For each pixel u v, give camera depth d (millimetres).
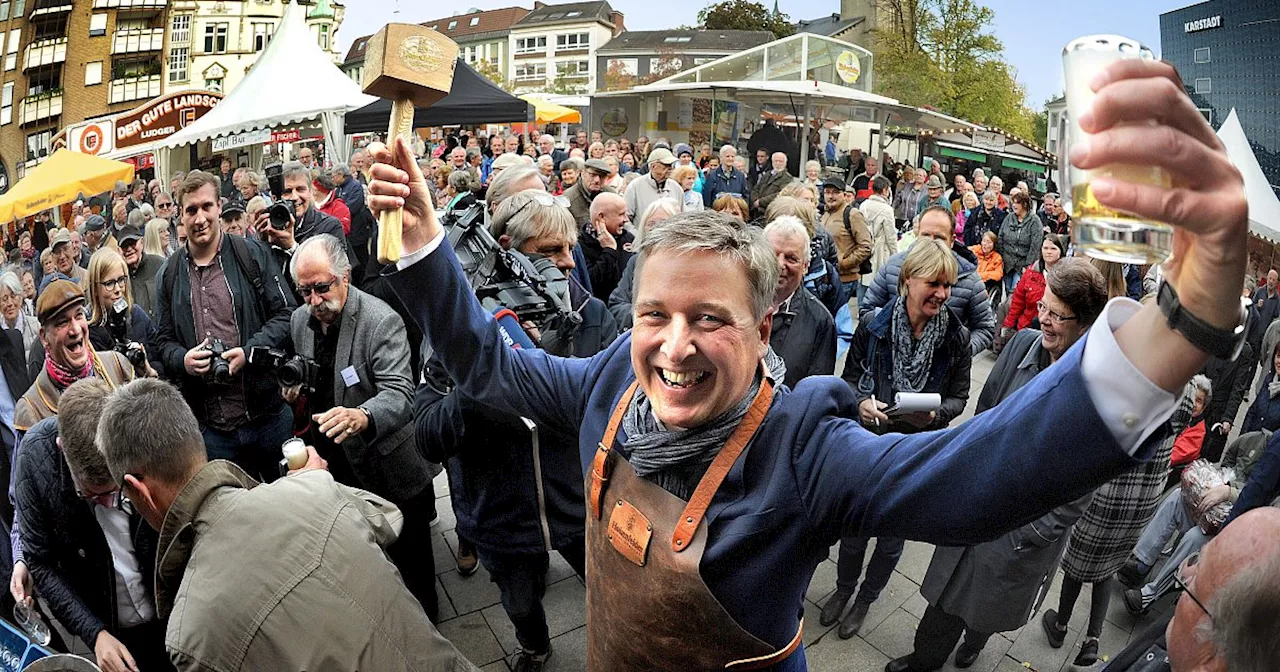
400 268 1436
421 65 1346
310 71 11375
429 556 3418
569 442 2828
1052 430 854
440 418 2684
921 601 3738
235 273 3777
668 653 1205
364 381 3117
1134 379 792
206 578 1653
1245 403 6973
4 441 3369
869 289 4375
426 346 2949
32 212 13375
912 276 3213
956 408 3363
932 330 3273
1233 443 3793
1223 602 1195
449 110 8344
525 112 8578
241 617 1604
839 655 3348
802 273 3150
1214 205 658
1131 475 2955
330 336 3189
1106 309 851
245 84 11414
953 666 3254
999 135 22453
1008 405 940
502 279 2648
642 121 20078
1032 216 8633
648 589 1199
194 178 3658
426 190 1422
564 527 2881
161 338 3740
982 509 930
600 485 1302
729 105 18672
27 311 5145
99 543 2494
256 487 1876
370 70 1355
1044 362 2846
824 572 3969
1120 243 722
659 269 1151
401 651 1730
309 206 5336
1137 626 3564
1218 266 696
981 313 4219
